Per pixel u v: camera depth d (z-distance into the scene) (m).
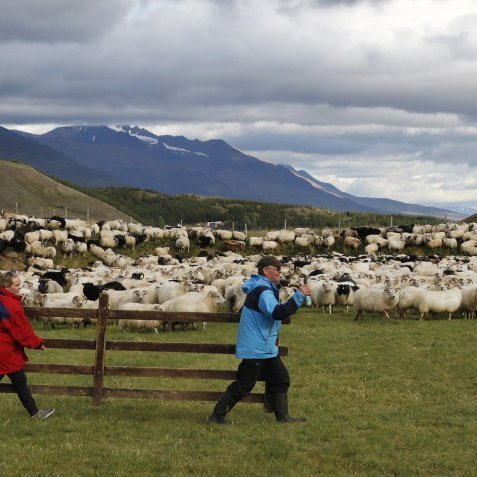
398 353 19.08
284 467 9.62
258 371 11.65
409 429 11.73
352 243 59.59
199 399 12.17
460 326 24.62
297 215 192.00
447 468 9.72
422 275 37.91
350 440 10.94
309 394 14.70
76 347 12.32
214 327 25.94
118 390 12.35
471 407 13.14
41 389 12.38
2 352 11.52
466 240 58.19
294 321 26.61
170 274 39.59
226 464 9.70
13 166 159.50
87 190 185.12
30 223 59.34
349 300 29.73
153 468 9.55
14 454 9.94
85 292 32.81
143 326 24.98
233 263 44.12
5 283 11.59
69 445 10.38
